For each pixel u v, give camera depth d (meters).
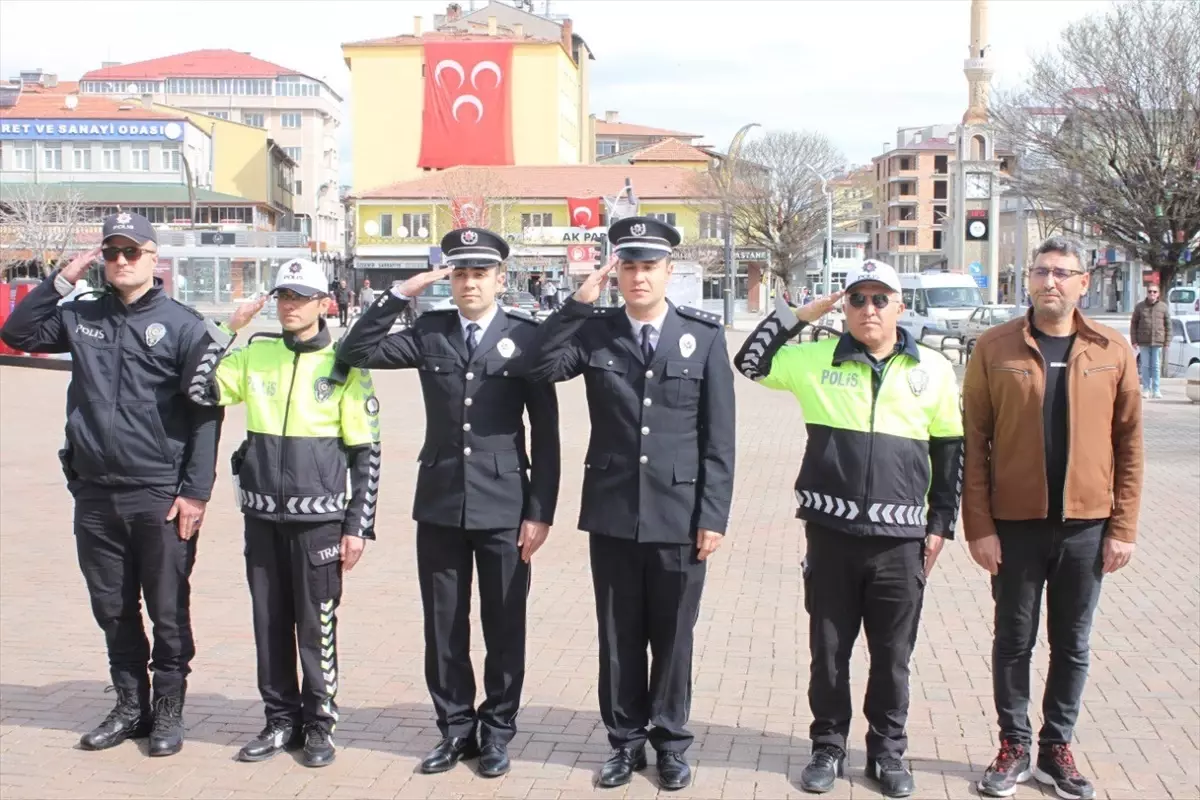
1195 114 24.28
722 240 60.28
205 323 5.05
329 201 106.44
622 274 4.71
